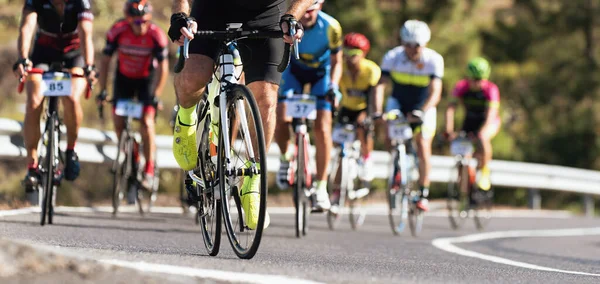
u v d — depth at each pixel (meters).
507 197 58.00
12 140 20.27
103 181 29.61
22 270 6.81
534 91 63.94
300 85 19.52
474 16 50.72
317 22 18.75
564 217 36.47
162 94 37.19
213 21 11.00
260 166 9.66
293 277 8.07
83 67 15.59
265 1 10.99
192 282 7.24
